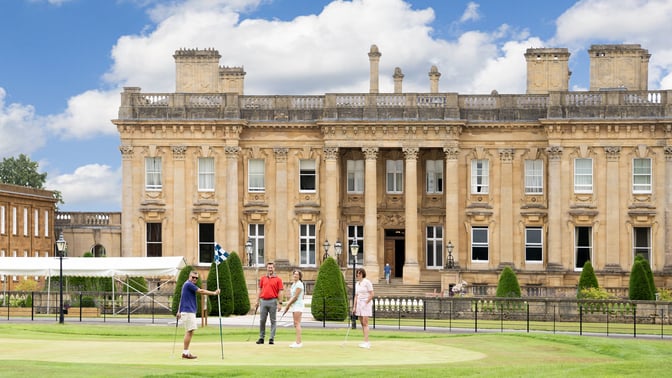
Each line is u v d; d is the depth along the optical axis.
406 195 90.19
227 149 91.12
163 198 91.88
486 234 91.25
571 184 89.38
